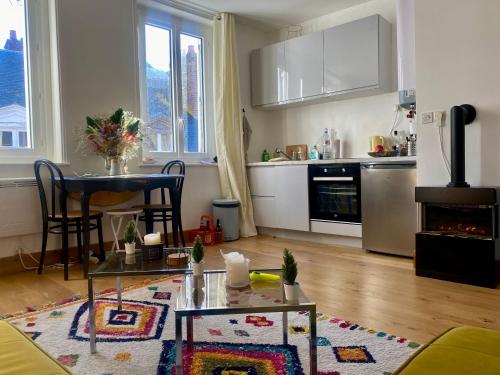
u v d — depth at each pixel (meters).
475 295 2.45
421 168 3.18
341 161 3.84
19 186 3.11
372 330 1.92
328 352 1.70
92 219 3.26
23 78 3.33
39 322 2.07
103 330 1.96
